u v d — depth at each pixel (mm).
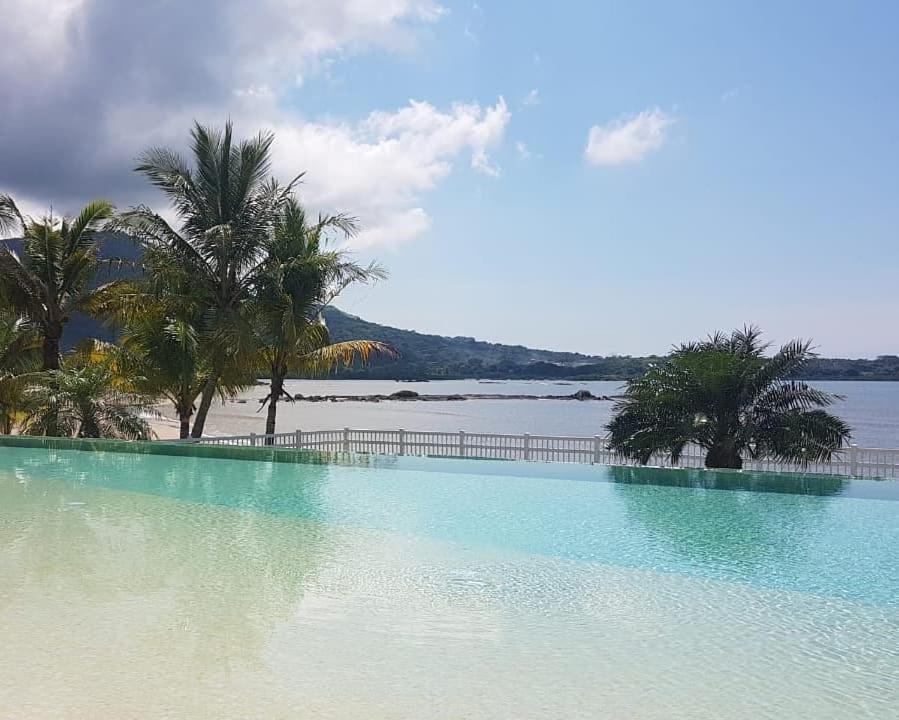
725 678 5828
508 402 127438
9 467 17219
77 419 21625
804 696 5504
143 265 22266
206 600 7637
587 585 8508
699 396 16875
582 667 6012
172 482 15539
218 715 5020
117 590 7918
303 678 5684
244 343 21703
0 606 7324
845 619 7344
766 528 11695
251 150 23000
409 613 7359
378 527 11602
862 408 96688
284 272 22859
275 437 21094
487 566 9305
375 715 5090
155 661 5957
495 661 6113
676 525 11875
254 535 10898
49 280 24375
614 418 17703
